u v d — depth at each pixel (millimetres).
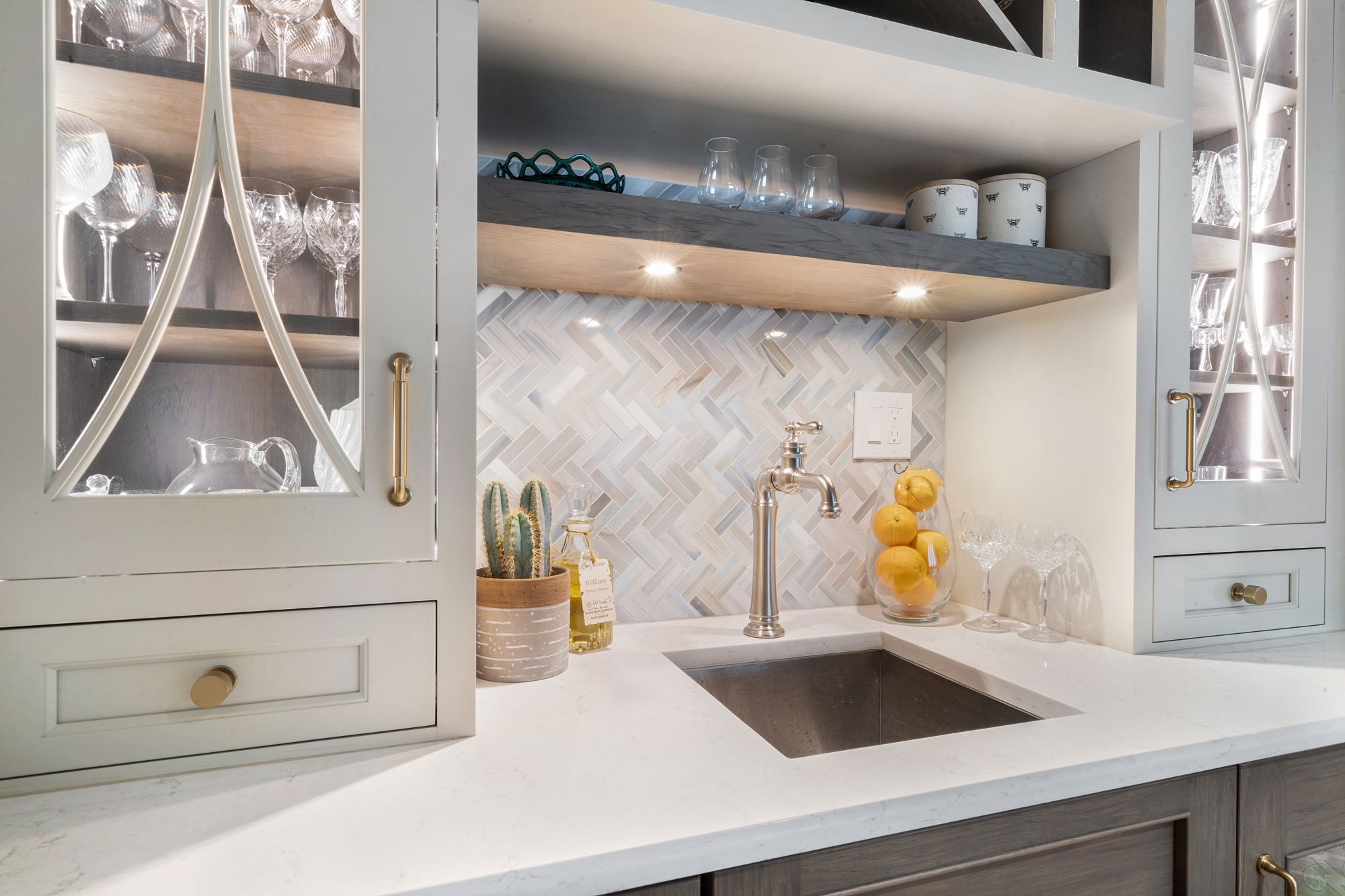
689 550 1479
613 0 874
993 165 1389
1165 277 1266
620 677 1119
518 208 941
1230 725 932
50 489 728
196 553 770
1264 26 1354
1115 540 1280
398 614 846
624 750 845
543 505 1174
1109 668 1174
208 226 779
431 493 853
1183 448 1280
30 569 723
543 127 1247
